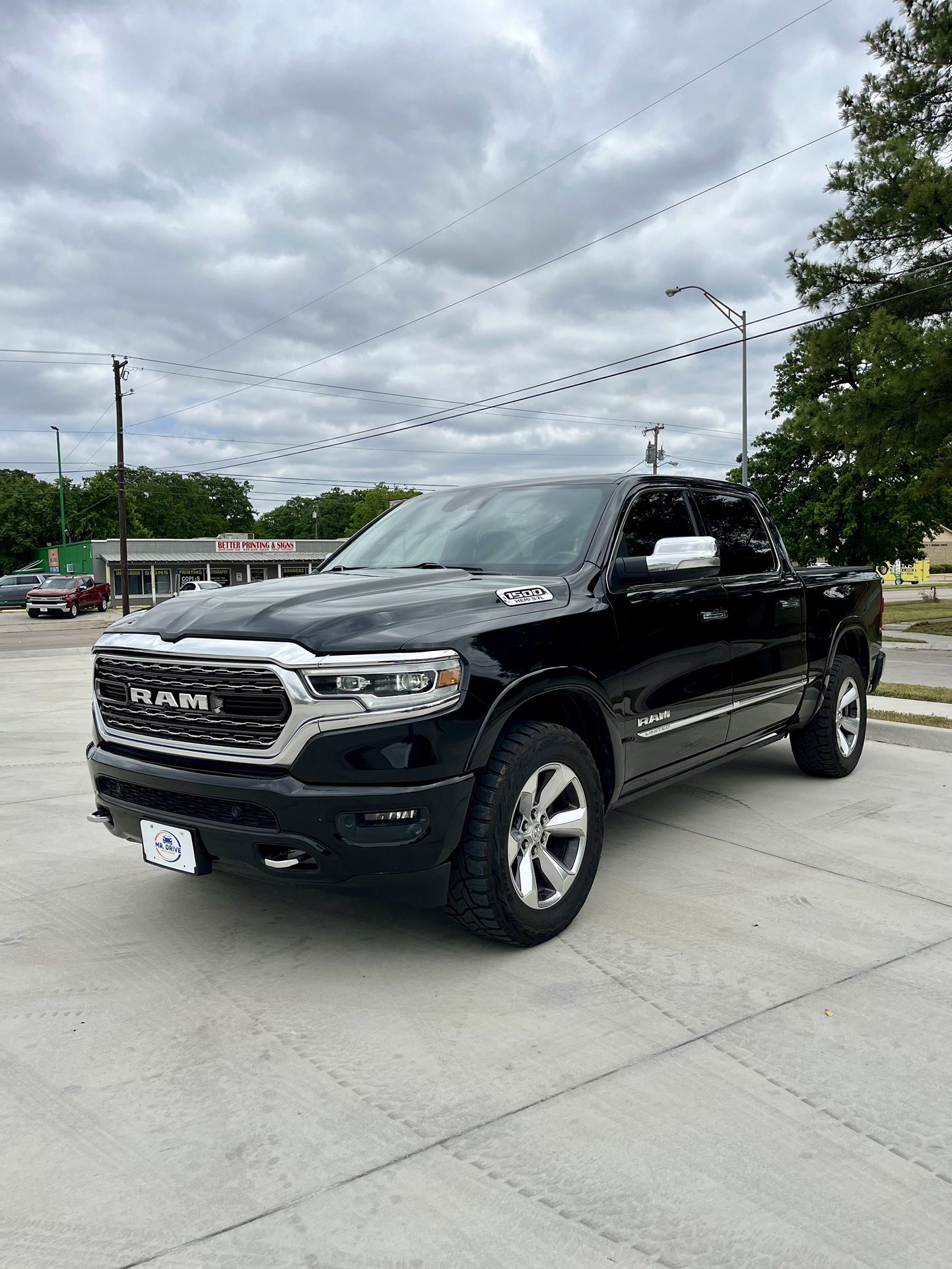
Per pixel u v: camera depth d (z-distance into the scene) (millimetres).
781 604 5105
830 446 31156
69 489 82562
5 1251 1952
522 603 3500
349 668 2955
